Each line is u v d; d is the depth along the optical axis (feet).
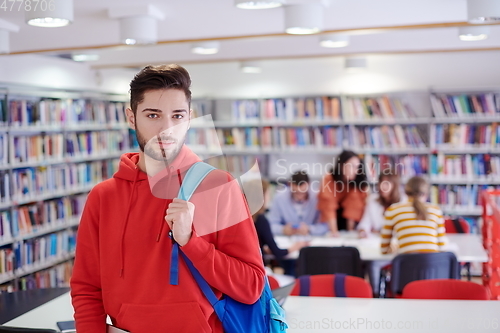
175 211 4.41
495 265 13.10
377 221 15.75
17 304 9.56
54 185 19.20
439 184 22.17
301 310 8.66
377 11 11.46
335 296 9.91
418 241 13.16
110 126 22.30
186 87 4.62
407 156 22.06
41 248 18.40
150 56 20.36
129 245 4.73
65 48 15.71
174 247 4.60
